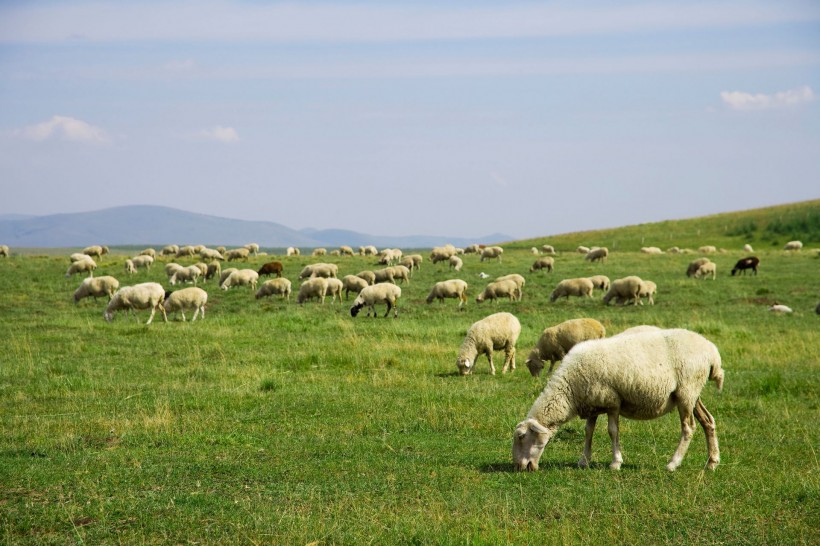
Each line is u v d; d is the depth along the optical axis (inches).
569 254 2864.2
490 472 396.2
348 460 424.5
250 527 309.9
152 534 304.8
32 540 297.1
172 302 1229.7
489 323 746.8
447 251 2390.5
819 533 298.7
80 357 821.2
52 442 466.3
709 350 386.6
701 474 374.0
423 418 535.2
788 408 565.6
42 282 1679.4
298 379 703.7
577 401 392.8
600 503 336.8
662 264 2228.1
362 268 2075.5
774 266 2176.4
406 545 292.8
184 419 536.4
